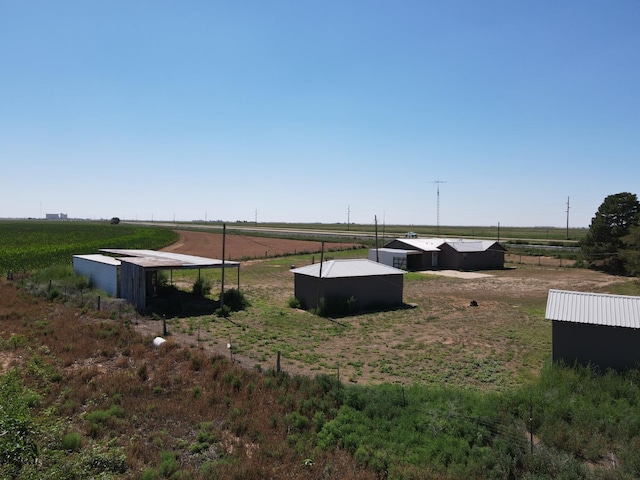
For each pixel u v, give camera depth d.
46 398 14.73
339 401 14.98
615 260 56.12
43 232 123.94
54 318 25.67
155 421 13.67
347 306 31.19
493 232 161.50
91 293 33.88
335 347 22.92
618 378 16.39
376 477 10.87
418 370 19.55
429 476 10.62
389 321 28.92
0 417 9.98
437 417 13.57
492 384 17.98
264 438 12.66
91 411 14.02
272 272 52.62
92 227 159.00
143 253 41.38
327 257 65.88
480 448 11.89
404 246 58.28
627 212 55.78
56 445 11.23
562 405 14.23
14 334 21.53
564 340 18.16
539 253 73.19
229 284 43.75
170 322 27.19
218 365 18.08
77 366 18.19
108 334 22.14
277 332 25.52
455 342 23.97
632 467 11.26
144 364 17.67
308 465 11.30
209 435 12.83
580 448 12.26
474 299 37.41
